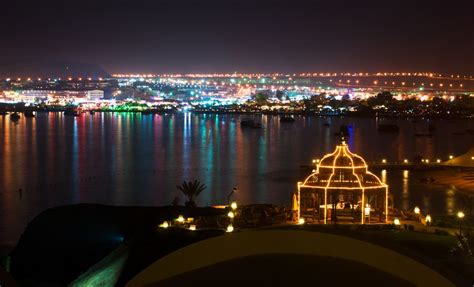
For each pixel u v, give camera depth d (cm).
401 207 4547
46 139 12469
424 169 6969
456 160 7494
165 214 3228
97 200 5300
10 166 7856
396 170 6981
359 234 862
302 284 775
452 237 2494
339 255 823
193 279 808
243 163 8194
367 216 3209
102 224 2983
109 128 16488
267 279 791
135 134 14062
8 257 2744
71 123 19188
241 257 837
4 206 4984
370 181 3266
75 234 2883
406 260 798
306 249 833
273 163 8169
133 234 2825
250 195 5400
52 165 7975
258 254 838
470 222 3069
